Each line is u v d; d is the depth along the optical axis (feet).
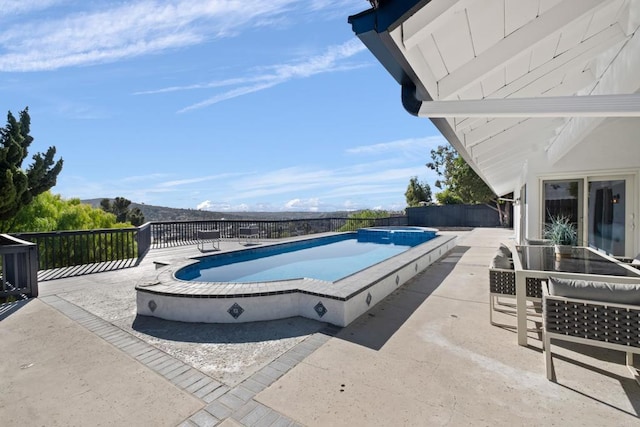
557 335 8.05
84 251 27.48
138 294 12.97
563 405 6.94
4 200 27.89
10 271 16.48
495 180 41.81
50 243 25.96
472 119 12.77
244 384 7.82
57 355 9.35
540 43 7.63
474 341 10.14
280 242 30.86
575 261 12.07
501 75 10.39
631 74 9.45
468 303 14.07
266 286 13.07
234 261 25.49
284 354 9.38
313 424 6.40
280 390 7.55
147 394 7.45
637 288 7.59
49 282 17.93
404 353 9.36
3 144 30.42
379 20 5.54
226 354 9.42
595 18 8.46
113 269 21.42
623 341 7.57
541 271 9.91
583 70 13.16
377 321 11.97
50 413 6.80
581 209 22.33
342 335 10.71
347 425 6.37
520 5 6.80
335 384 7.77
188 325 11.75
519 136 19.75
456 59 8.30
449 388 7.57
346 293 11.98
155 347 9.91
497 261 12.44
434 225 72.84
